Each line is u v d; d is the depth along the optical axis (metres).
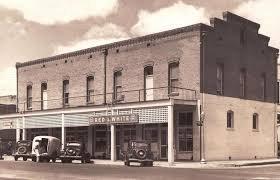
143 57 36.00
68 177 20.25
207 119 32.78
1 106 53.75
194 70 32.75
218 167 28.17
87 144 39.56
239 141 35.75
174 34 34.12
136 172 23.17
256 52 38.34
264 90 39.22
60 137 42.00
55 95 43.25
